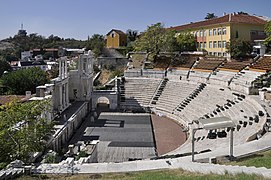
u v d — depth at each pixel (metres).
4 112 23.81
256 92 45.97
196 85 59.16
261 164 20.06
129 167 21.52
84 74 59.31
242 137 28.75
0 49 189.75
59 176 20.20
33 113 24.66
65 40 195.88
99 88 67.81
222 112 43.12
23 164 22.34
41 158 27.05
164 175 18.80
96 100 61.97
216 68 62.47
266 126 29.70
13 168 21.05
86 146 31.56
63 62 51.41
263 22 74.00
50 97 41.81
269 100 40.22
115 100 61.59
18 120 23.80
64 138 38.81
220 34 74.75
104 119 53.31
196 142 33.41
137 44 83.12
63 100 49.97
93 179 19.33
